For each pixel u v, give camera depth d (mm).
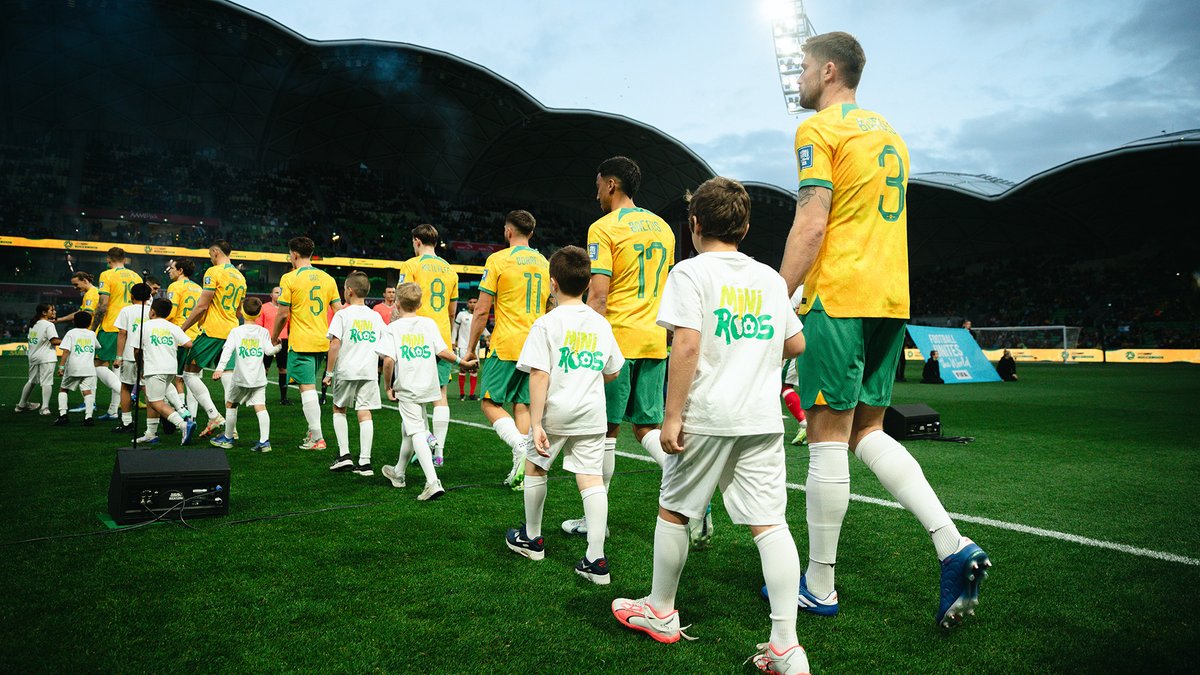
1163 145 29406
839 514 2564
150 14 27109
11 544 3275
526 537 3225
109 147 35156
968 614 2539
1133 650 2242
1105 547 3332
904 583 2893
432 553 3244
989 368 18891
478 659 2174
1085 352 33281
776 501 2184
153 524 3654
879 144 2564
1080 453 6234
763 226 47688
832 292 2541
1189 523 3783
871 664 2162
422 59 30031
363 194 40156
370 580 2877
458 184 42250
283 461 5602
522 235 4738
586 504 2994
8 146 33406
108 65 30562
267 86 32344
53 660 2123
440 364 5707
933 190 39344
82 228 32062
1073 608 2590
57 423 7578
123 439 6516
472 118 35812
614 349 3232
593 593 2766
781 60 24891
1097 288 41750
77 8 26625
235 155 37781
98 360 8219
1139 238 41406
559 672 2096
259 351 6066
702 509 2225
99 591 2701
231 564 3043
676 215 44250
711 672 2104
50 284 29688
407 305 4508
